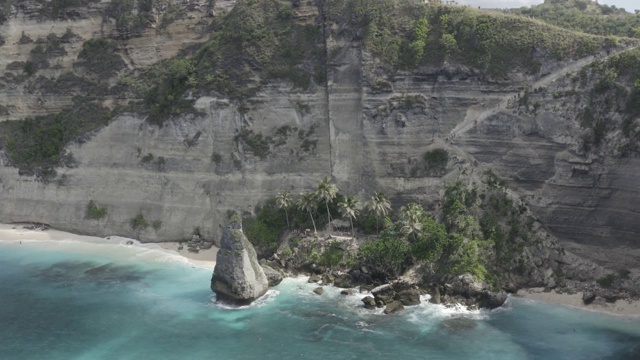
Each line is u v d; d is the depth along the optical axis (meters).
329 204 99.88
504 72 95.12
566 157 88.44
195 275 94.88
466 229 87.88
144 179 111.38
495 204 90.88
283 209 100.81
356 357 68.50
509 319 77.81
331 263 91.25
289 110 107.44
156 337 74.25
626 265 83.81
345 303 82.81
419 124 99.31
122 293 88.12
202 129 108.94
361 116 102.75
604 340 72.56
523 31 96.56
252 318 78.94
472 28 99.19
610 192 85.06
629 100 84.19
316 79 107.62
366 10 105.62
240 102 107.62
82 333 75.69
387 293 83.12
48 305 84.06
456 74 97.50
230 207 104.25
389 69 100.75
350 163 102.75
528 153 91.69
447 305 81.25
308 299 84.31
